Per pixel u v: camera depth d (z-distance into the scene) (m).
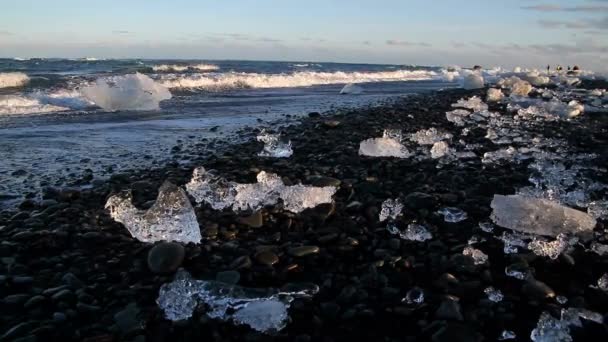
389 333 2.53
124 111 10.86
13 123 8.75
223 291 2.77
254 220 3.86
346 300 2.79
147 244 3.51
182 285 2.77
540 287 2.91
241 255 3.31
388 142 6.43
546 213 3.80
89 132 8.21
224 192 4.32
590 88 17.30
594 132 8.41
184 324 2.52
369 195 4.62
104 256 3.32
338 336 2.49
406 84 25.94
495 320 2.63
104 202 4.49
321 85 22.91
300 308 2.70
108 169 5.84
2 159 6.17
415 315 2.67
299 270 3.16
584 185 5.20
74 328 2.48
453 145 7.05
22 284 2.88
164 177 5.38
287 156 6.32
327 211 4.09
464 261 3.26
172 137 7.98
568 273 3.19
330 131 8.13
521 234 3.74
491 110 11.15
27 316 2.58
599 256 3.40
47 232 3.60
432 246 3.54
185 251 3.26
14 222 3.91
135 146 7.22
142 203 4.44
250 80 19.58
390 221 3.97
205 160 6.32
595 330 2.53
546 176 5.47
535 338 2.46
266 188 4.38
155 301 2.75
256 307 2.62
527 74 21.55
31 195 4.76
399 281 3.05
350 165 5.85
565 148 7.04
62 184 5.18
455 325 2.52
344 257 3.34
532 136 7.89
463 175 5.42
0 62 24.39
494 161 6.15
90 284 2.95
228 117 10.43
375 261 3.25
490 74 27.14
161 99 11.95
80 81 14.38
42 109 10.40
